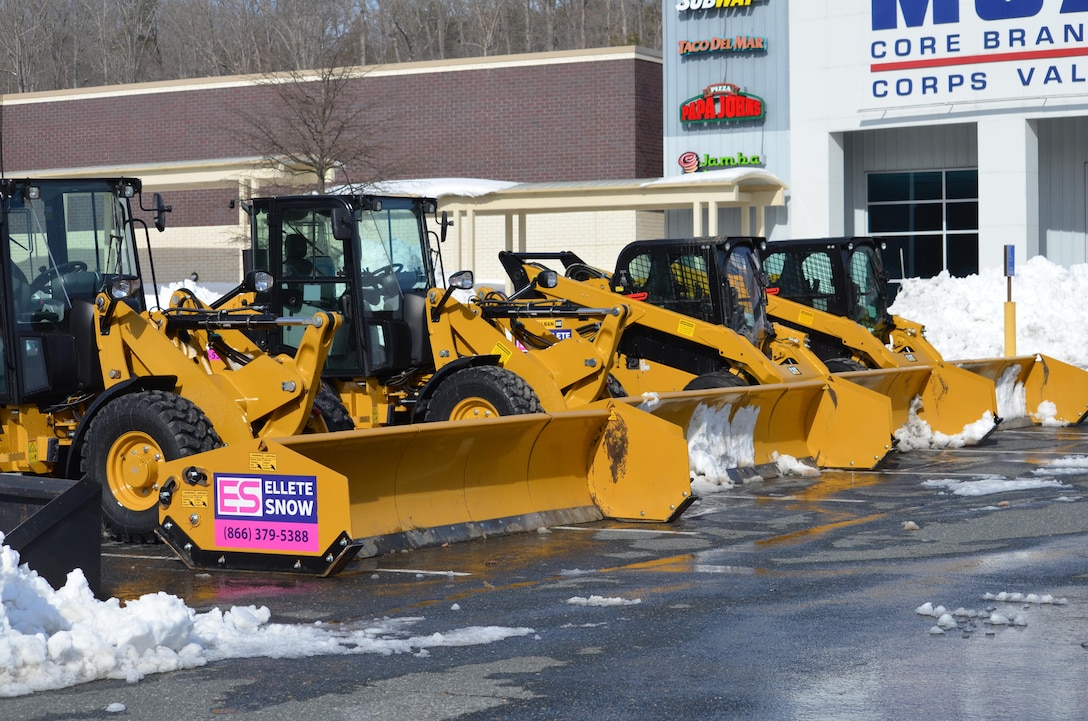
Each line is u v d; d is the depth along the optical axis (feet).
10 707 18.70
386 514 30.42
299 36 248.32
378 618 24.02
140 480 31.17
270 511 27.86
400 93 120.47
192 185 108.78
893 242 107.24
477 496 32.68
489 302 43.78
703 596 25.64
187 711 18.52
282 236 40.50
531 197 100.48
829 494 39.42
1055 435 54.90
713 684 19.65
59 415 34.73
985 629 22.71
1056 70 96.02
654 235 117.70
